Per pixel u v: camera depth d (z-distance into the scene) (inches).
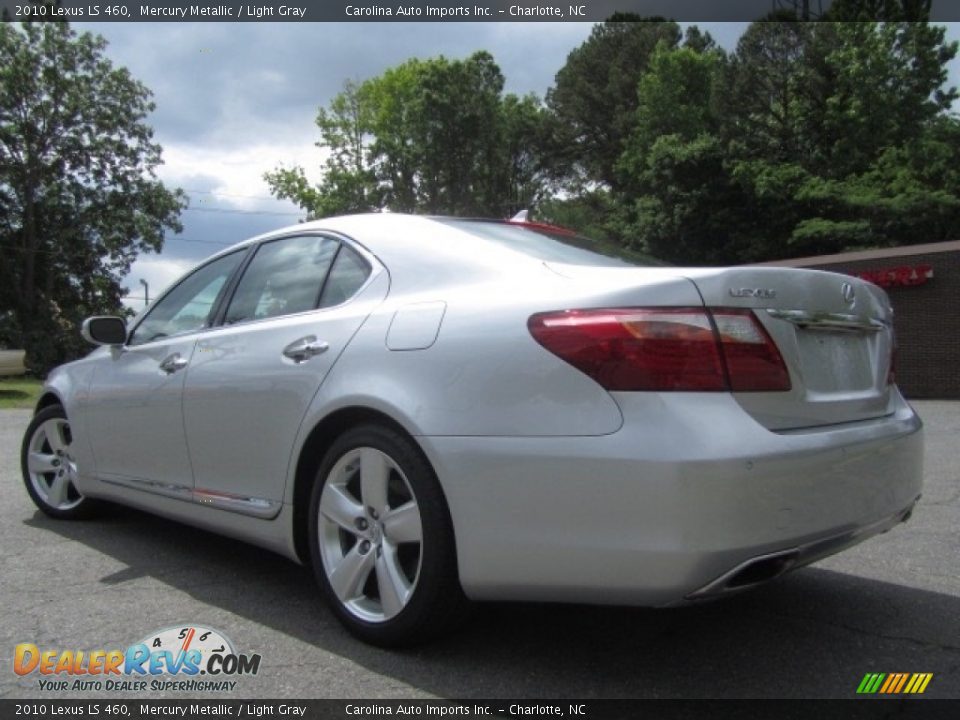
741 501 86.7
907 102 1540.4
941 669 107.1
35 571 146.6
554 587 94.0
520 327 99.0
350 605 114.3
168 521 185.2
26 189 1423.5
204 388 138.1
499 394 98.0
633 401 89.9
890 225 1306.6
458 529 99.6
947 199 1262.3
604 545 89.4
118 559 154.3
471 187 1937.7
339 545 117.4
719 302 93.2
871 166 1466.5
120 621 122.5
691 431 87.3
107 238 1475.1
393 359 110.0
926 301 712.4
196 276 160.9
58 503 184.4
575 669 106.0
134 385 155.9
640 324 91.4
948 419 464.1
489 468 96.8
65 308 1550.2
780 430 94.8
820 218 1386.6
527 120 2182.6
